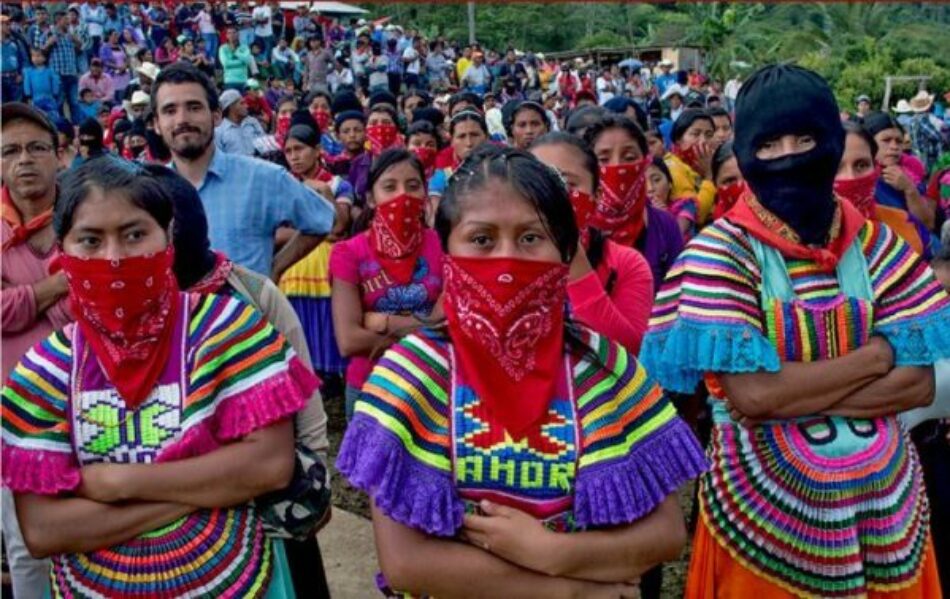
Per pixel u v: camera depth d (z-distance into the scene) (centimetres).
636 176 375
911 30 3975
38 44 1866
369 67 2645
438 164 766
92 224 210
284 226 463
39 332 298
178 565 216
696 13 5175
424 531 195
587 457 198
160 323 215
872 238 260
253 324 225
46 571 282
